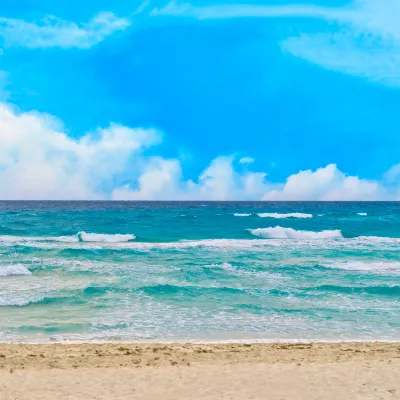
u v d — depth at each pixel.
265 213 70.88
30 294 14.88
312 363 8.61
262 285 16.70
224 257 24.00
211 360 8.84
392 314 13.18
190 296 14.95
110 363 8.59
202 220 54.41
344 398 6.78
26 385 7.34
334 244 30.33
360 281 17.70
